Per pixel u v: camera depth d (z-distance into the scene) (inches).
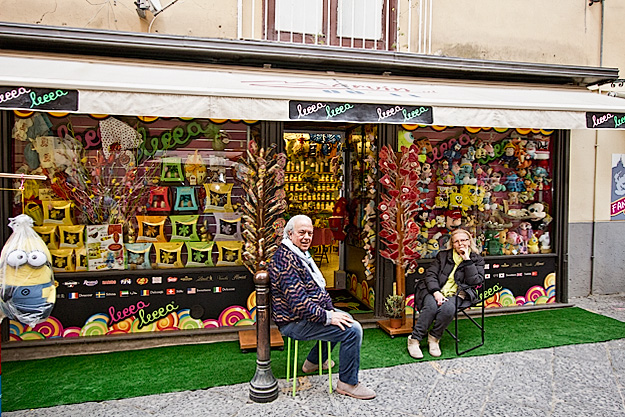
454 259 195.8
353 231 264.5
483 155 250.1
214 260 212.2
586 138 275.7
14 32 178.7
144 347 193.8
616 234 285.1
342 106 169.8
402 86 210.8
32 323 129.3
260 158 193.5
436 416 140.1
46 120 196.5
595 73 249.9
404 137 231.6
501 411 143.3
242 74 198.8
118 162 204.2
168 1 215.3
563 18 274.2
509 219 257.1
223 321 211.8
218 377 165.5
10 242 128.7
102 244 200.4
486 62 233.5
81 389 155.5
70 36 183.5
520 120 190.9
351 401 148.8
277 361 180.7
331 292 277.6
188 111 157.0
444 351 191.0
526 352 190.1
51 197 198.1
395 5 247.4
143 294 203.2
